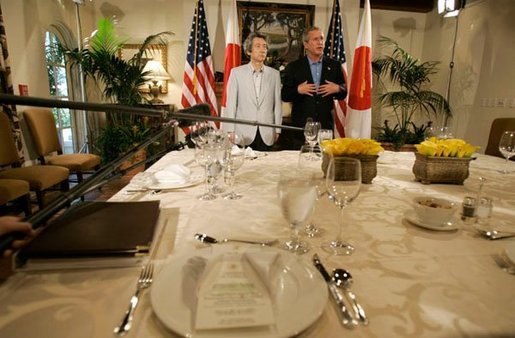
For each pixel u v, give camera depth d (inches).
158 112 31.6
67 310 17.7
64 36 150.0
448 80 168.7
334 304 18.8
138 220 27.1
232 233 28.9
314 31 112.6
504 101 136.9
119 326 16.4
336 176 31.9
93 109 23.1
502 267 23.3
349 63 162.6
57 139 127.4
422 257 24.8
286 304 17.0
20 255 21.4
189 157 66.4
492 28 141.6
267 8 155.4
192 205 36.4
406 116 182.2
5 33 104.0
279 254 21.0
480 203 33.6
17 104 18.4
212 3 152.9
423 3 173.2
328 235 29.0
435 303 18.9
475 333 16.4
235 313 15.5
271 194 41.3
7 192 80.8
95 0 167.8
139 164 35.2
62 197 23.2
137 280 20.8
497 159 72.2
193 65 141.6
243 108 113.5
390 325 16.9
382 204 38.4
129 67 150.1
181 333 14.9
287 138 120.8
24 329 16.1
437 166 47.3
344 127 135.3
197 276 19.1
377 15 180.4
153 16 171.2
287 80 118.0
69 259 21.7
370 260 24.2
